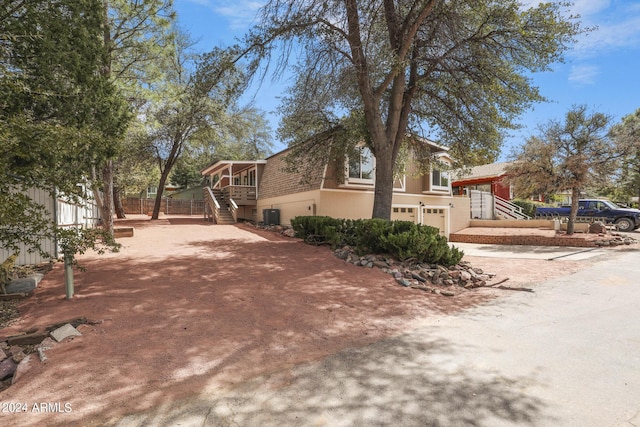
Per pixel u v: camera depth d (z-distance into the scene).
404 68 9.94
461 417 2.71
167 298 5.62
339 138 12.76
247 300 5.75
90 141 5.02
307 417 2.71
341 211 15.19
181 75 19.30
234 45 9.53
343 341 4.34
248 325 4.72
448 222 19.31
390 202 11.06
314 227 11.44
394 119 11.20
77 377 3.21
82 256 8.73
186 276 7.08
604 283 7.57
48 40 5.82
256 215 21.91
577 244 14.16
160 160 23.36
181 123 19.83
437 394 3.06
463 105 11.86
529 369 3.56
